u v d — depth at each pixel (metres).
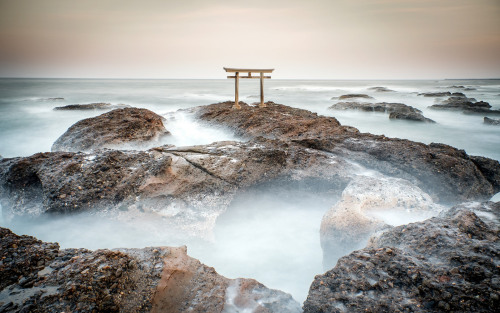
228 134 12.41
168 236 6.23
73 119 19.94
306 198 7.56
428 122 20.31
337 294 3.32
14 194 6.73
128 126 10.82
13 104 30.89
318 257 6.23
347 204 5.51
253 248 6.52
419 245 3.87
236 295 3.73
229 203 6.73
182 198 6.48
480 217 4.36
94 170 6.68
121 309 3.23
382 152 8.06
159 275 3.65
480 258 3.39
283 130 11.00
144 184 6.44
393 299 3.16
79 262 3.59
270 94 52.09
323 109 30.39
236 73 15.74
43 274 3.57
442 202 7.21
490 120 20.03
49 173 6.58
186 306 3.48
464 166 7.50
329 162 7.71
